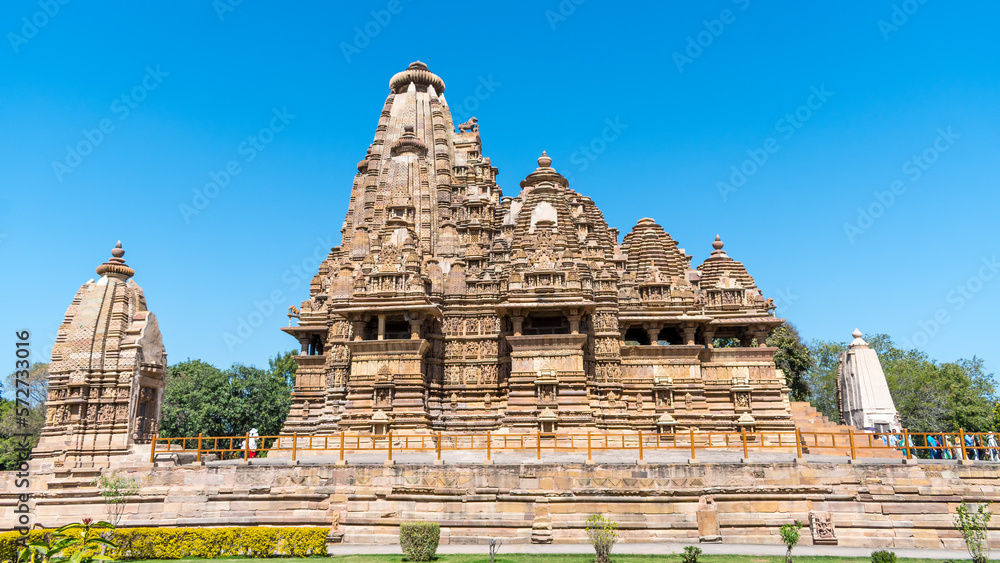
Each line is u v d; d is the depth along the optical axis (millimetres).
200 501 31688
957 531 28359
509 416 47000
